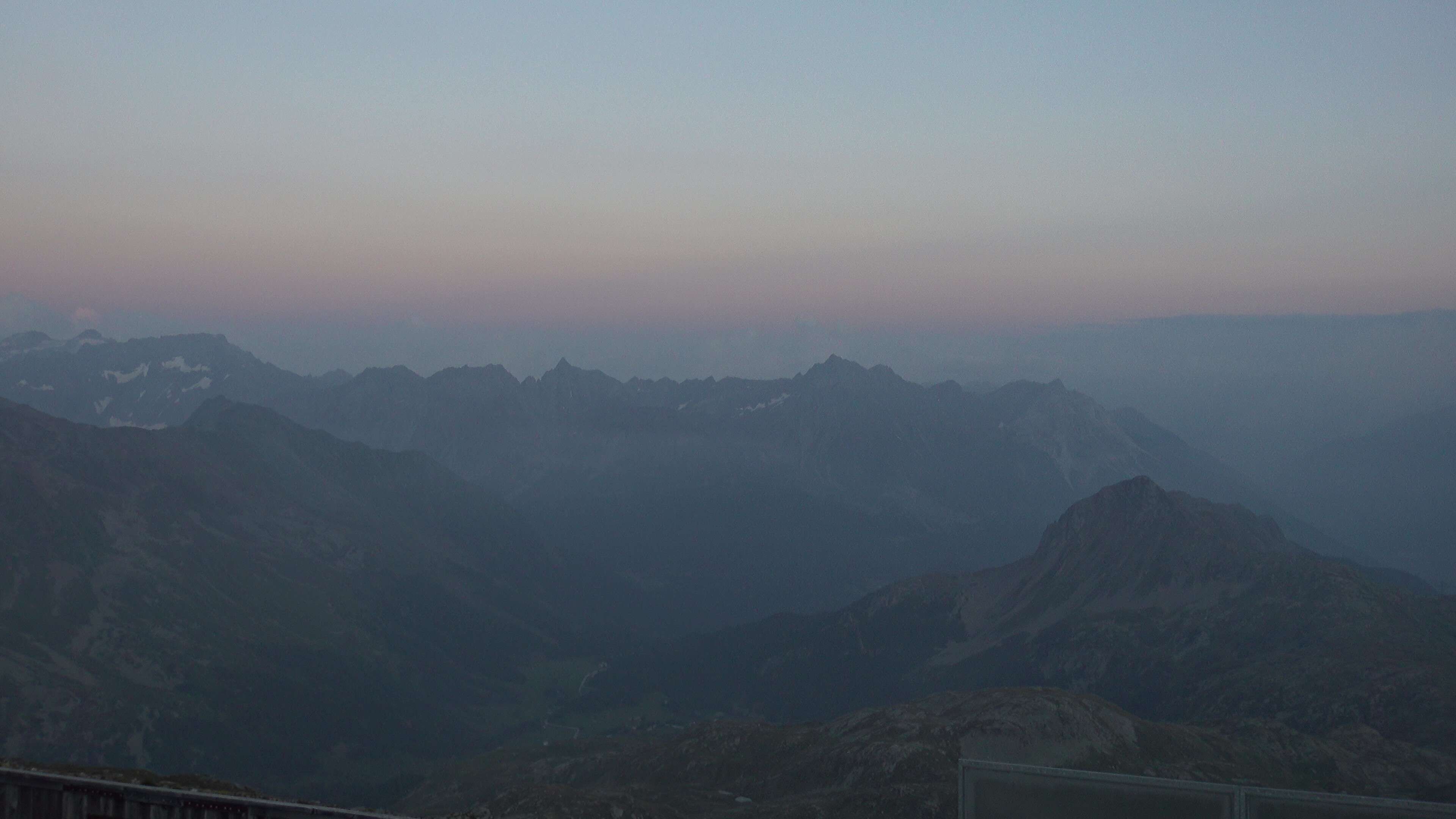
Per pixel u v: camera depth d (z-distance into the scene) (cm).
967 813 2830
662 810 12350
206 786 5494
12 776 3856
